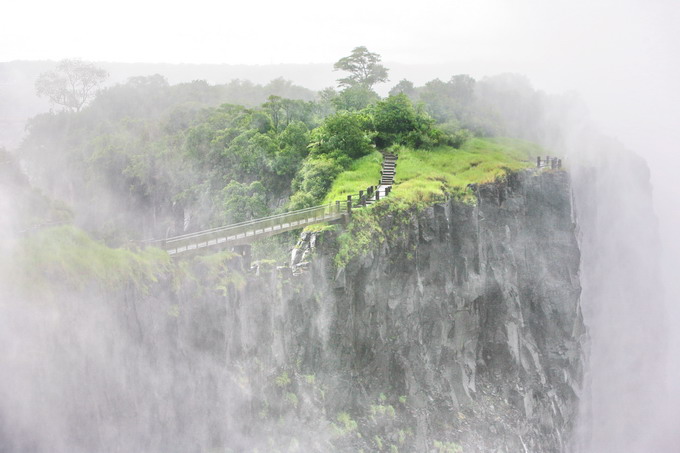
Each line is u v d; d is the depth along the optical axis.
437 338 69.31
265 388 54.53
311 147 83.19
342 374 60.69
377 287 63.91
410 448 62.41
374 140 87.50
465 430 67.25
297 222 59.16
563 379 79.69
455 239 72.81
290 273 57.22
